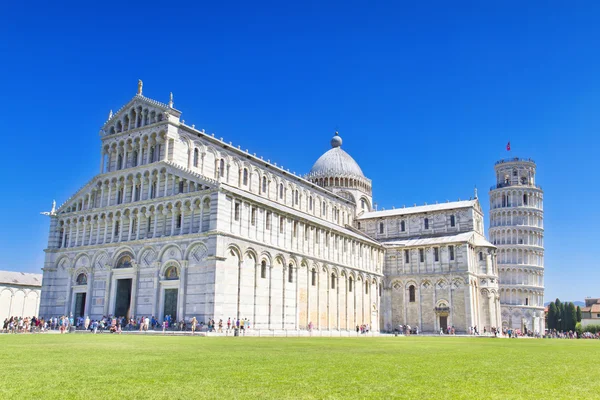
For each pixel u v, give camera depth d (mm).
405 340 65625
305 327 88062
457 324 110250
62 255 90125
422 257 118438
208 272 70625
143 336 57188
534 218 171750
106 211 86312
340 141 148500
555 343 67500
